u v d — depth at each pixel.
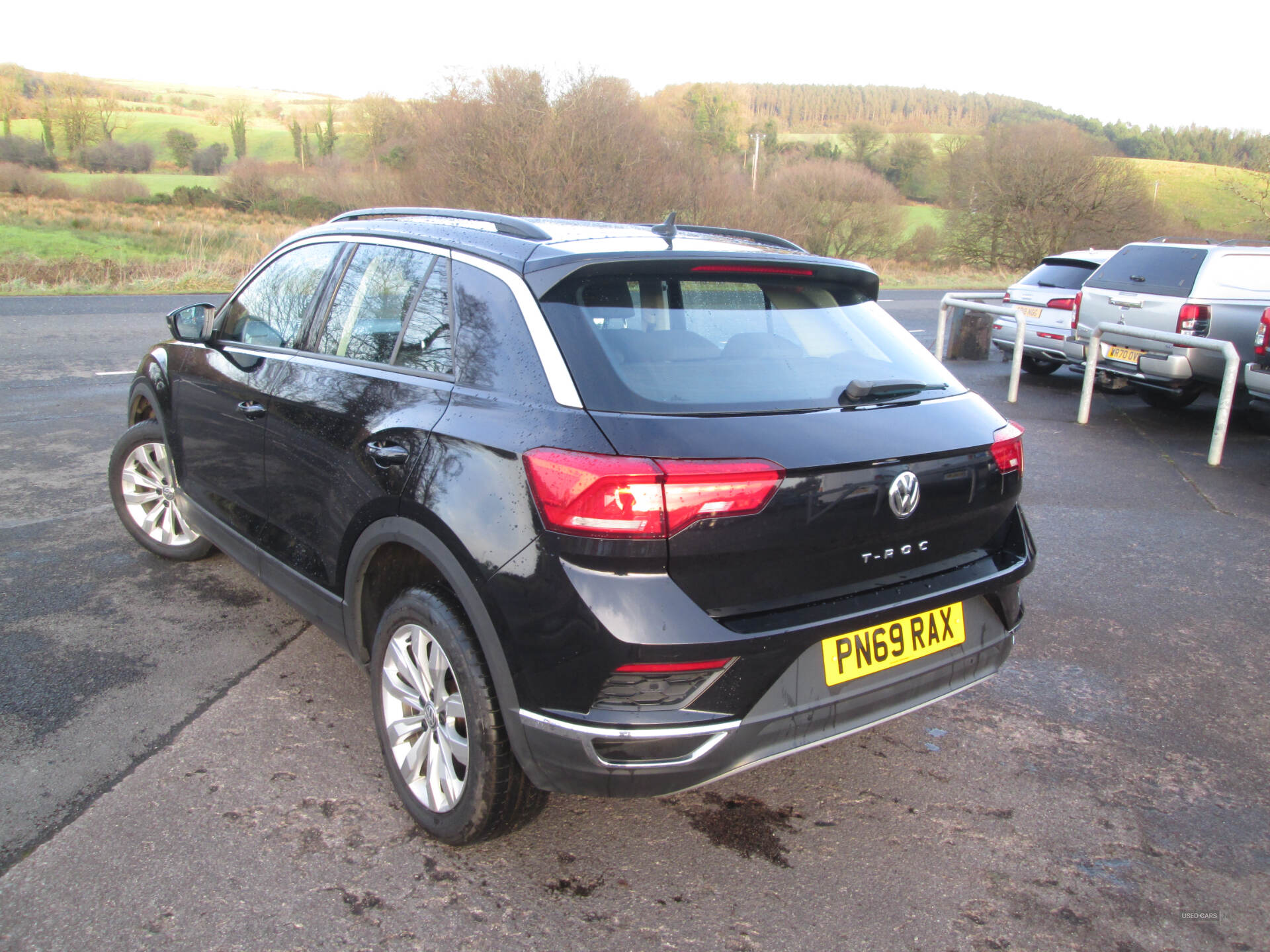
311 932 2.12
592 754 2.01
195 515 3.77
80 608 3.84
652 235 2.80
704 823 2.62
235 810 2.56
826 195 37.81
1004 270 39.28
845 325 2.68
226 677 3.31
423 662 2.44
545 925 2.18
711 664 1.98
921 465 2.29
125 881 2.26
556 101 27.31
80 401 7.99
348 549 2.68
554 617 2.00
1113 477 6.79
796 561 2.11
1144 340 8.60
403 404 2.51
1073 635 4.06
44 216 36.56
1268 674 3.73
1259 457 7.56
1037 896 2.37
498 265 2.45
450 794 2.38
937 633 2.42
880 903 2.32
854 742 3.12
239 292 3.69
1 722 2.95
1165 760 3.07
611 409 2.06
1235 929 2.28
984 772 2.96
